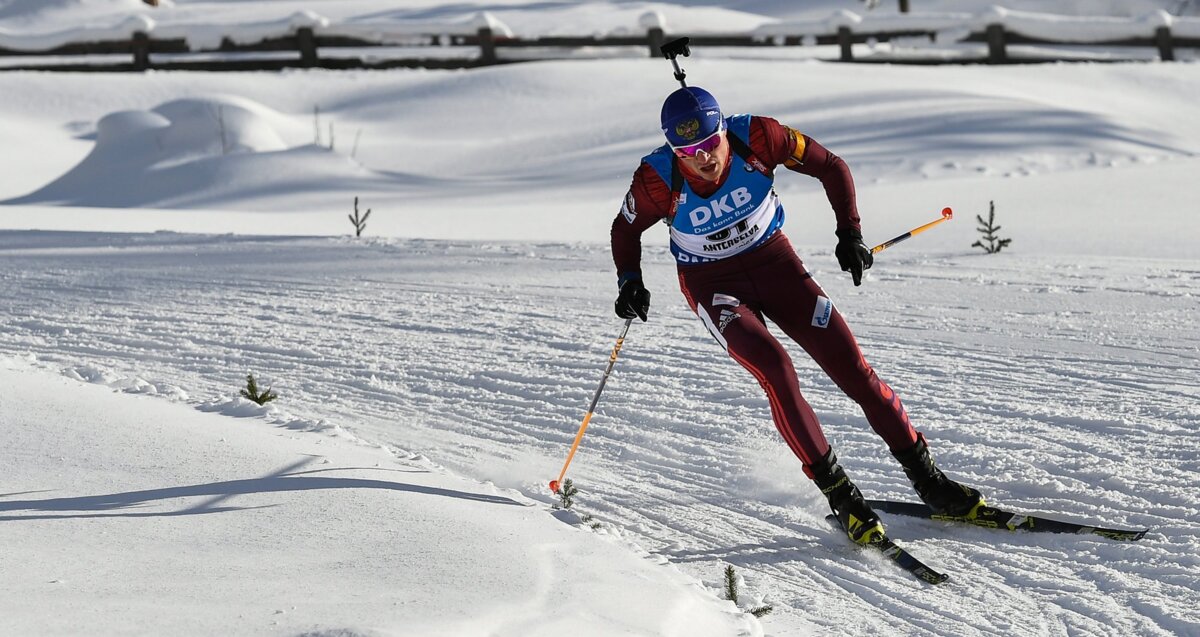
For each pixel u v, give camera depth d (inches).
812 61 4141.2
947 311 1061.8
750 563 585.0
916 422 756.6
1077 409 749.9
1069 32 4126.5
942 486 615.5
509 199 2519.7
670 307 1144.2
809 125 3075.8
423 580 446.9
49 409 673.6
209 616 399.5
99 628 384.8
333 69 4318.4
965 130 2881.4
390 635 374.3
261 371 977.5
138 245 1694.1
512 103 3737.7
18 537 487.8
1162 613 492.1
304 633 381.1
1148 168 2199.8
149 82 4168.3
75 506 530.9
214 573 448.8
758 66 4020.7
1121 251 1464.1
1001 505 629.0
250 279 1391.5
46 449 609.6
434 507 542.0
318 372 969.5
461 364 971.3
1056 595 526.0
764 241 635.5
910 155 2615.7
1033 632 491.5
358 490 560.7
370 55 4315.9
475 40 4298.7
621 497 687.1
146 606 409.1
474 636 392.5
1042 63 4124.0
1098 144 2714.1
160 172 2982.3
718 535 626.5
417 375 951.6
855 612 520.4
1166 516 584.1
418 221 2181.3
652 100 3609.7
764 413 806.5
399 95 3917.3
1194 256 1398.9
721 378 887.7
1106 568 543.5
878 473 695.7
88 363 1004.6
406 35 4313.5
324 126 3602.4
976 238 1617.9
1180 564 533.6
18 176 3277.6
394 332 1095.0
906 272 1264.8
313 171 2950.3
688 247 638.5
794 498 671.1
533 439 797.9
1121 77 3873.0
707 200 610.5
